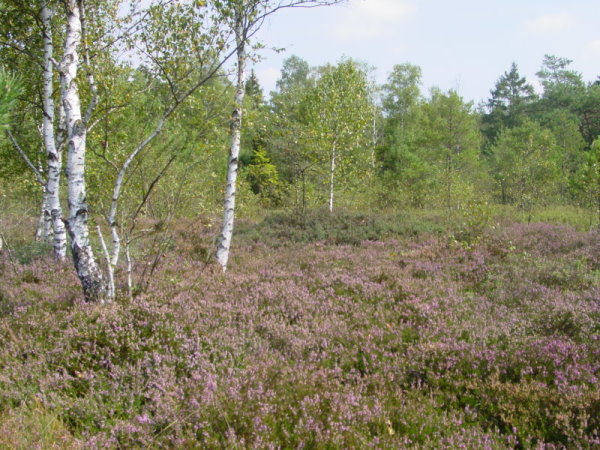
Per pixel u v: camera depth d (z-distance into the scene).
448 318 6.71
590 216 16.92
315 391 4.44
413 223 16.41
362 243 14.05
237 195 21.28
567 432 3.89
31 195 16.47
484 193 27.16
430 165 30.41
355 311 7.13
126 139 8.99
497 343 5.75
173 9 7.25
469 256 11.19
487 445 3.77
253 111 9.63
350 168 22.64
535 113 61.31
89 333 5.49
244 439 3.70
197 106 7.62
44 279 9.07
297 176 20.20
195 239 13.69
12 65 10.88
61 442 3.75
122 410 4.30
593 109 47.78
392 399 4.59
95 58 7.30
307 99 21.25
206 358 5.19
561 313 6.54
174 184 12.29
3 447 3.55
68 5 7.38
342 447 3.67
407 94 40.50
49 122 10.49
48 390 4.54
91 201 8.20
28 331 5.85
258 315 6.65
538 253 11.17
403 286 8.23
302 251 12.82
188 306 6.59
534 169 22.72
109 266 6.91
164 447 3.76
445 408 4.62
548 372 4.91
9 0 9.62
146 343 5.34
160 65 7.23
